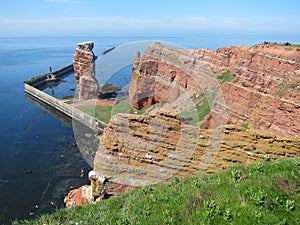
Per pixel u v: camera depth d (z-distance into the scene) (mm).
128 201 11445
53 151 50969
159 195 10602
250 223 7195
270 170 9844
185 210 8461
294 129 40594
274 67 50531
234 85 54875
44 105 85125
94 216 10781
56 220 11344
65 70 136250
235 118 52281
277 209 7438
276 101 45031
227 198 8273
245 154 25984
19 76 129000
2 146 53312
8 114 75312
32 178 41531
